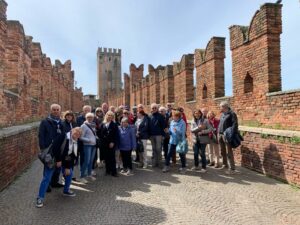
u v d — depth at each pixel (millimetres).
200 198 8117
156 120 12242
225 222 6527
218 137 11703
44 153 7648
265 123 11156
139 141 12383
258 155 10883
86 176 10188
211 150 12445
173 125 11336
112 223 6477
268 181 9688
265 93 11133
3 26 10312
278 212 7074
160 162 12328
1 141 8625
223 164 11867
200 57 17297
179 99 21203
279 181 9656
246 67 12414
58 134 7910
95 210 7266
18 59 13406
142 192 8719
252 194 8398
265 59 11109
